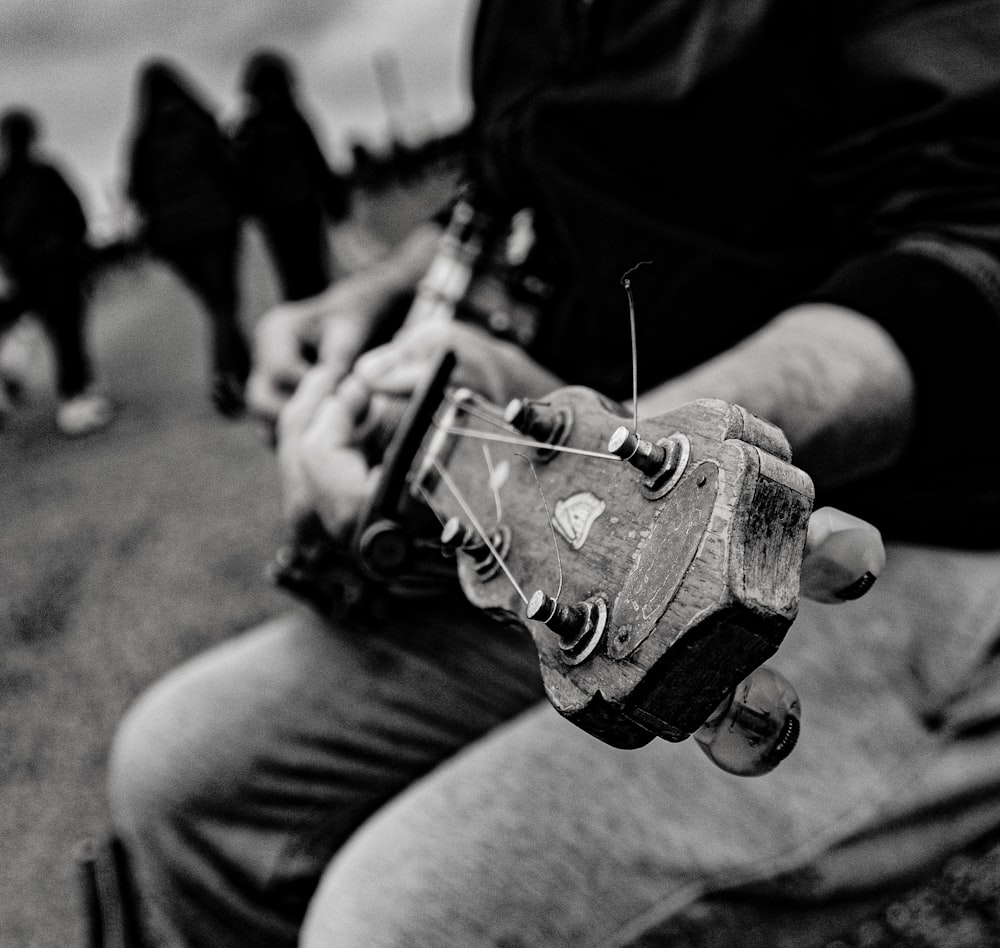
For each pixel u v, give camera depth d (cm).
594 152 96
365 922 65
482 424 68
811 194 83
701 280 89
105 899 109
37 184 505
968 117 68
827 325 62
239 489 366
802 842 67
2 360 636
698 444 45
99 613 289
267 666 104
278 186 465
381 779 104
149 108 435
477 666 104
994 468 64
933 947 106
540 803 68
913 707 72
